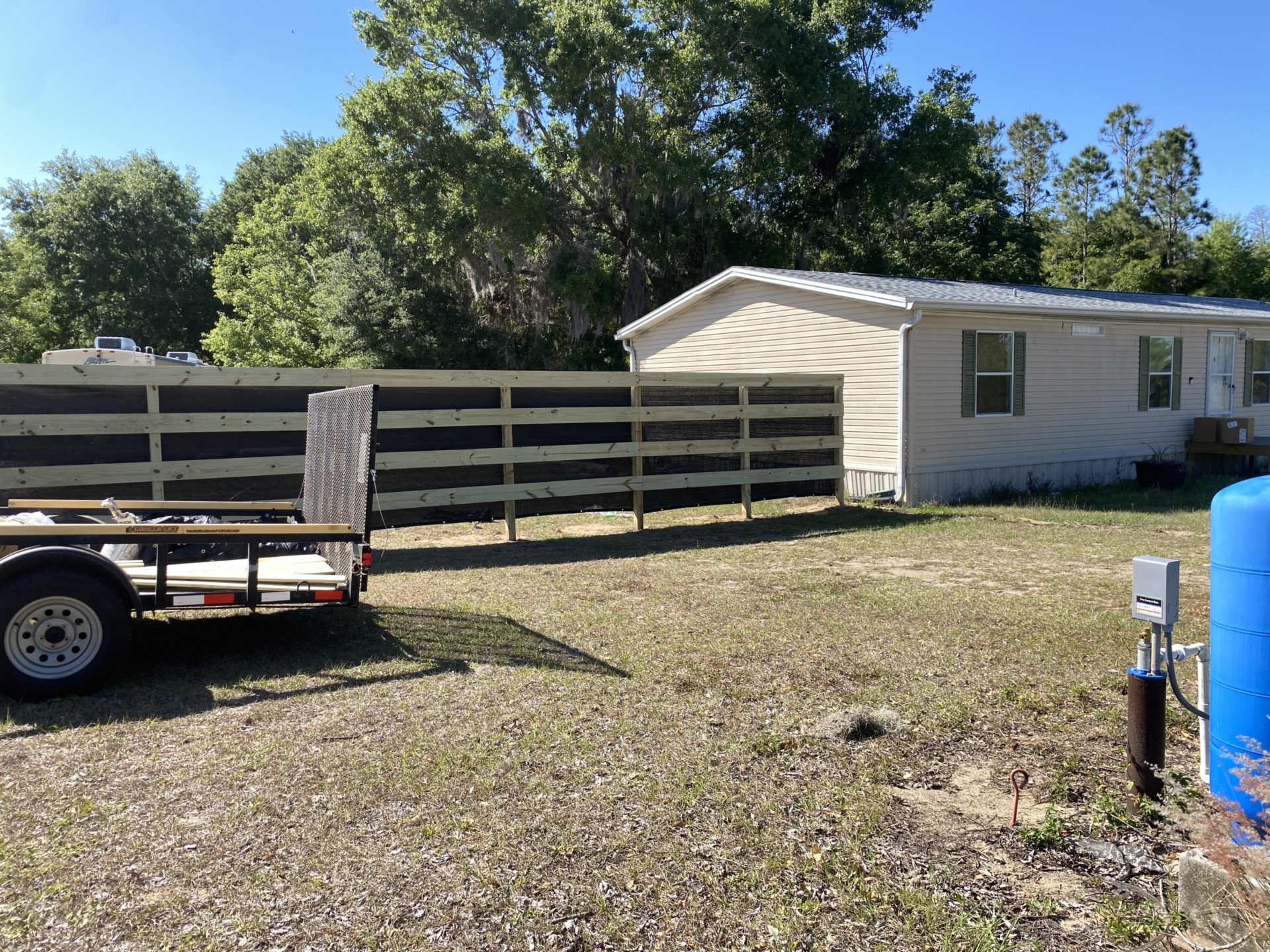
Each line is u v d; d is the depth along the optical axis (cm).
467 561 901
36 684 455
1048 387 1508
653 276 2786
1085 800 352
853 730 416
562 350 2767
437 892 282
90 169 4250
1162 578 334
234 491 868
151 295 4153
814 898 282
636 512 1123
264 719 435
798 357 1502
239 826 324
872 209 3158
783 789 359
